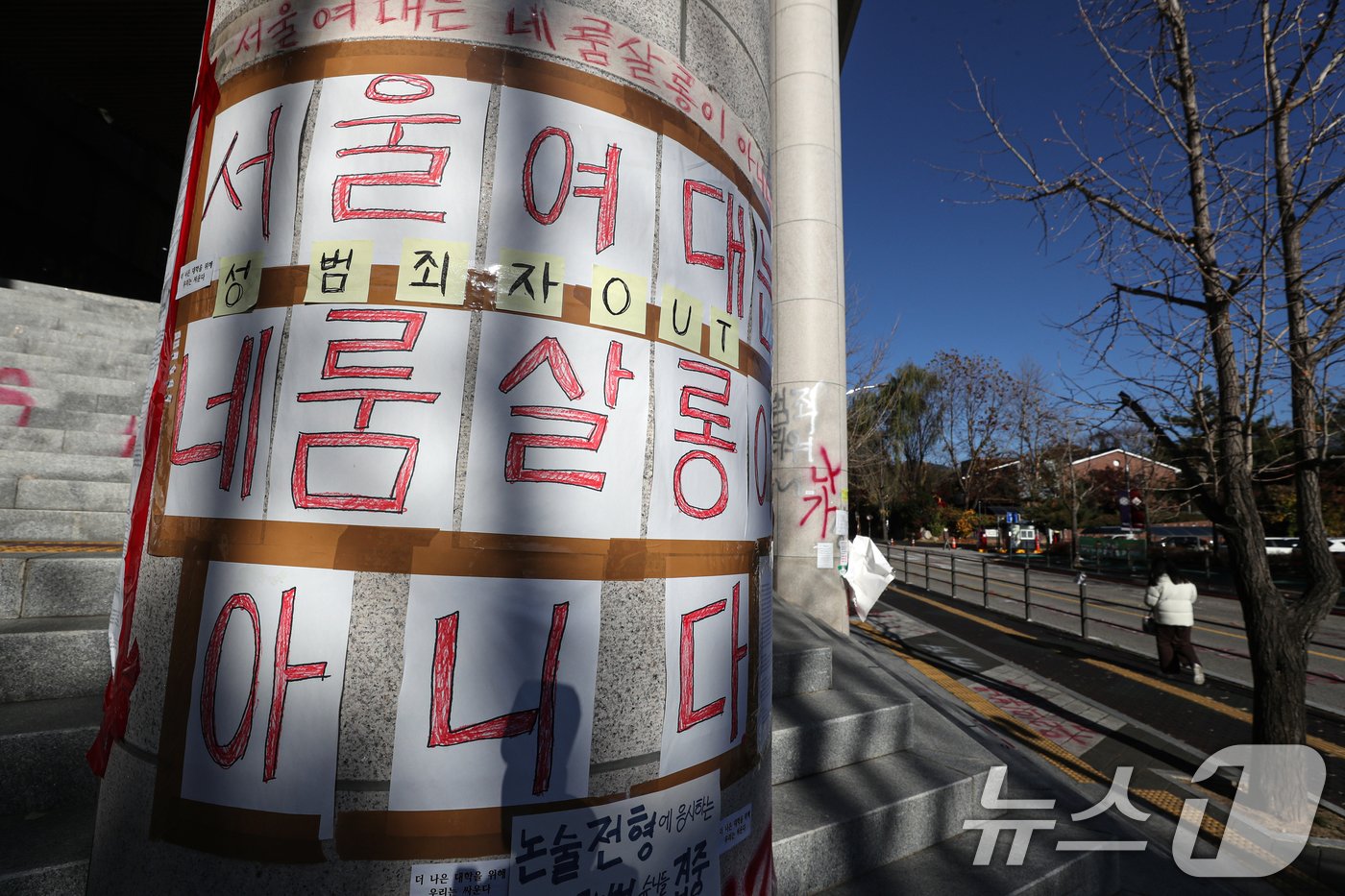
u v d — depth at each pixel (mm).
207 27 1580
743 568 1641
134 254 12234
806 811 2826
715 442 1577
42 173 10367
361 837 1152
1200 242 4574
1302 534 4602
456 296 1271
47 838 1743
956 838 3197
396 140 1311
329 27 1367
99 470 4082
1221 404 4664
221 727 1202
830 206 8055
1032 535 41406
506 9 1372
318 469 1225
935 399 50406
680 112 1564
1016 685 7809
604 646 1311
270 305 1298
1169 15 4543
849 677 4348
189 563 1272
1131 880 3438
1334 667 9492
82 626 2340
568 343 1334
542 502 1276
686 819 1427
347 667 1175
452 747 1185
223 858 1178
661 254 1485
